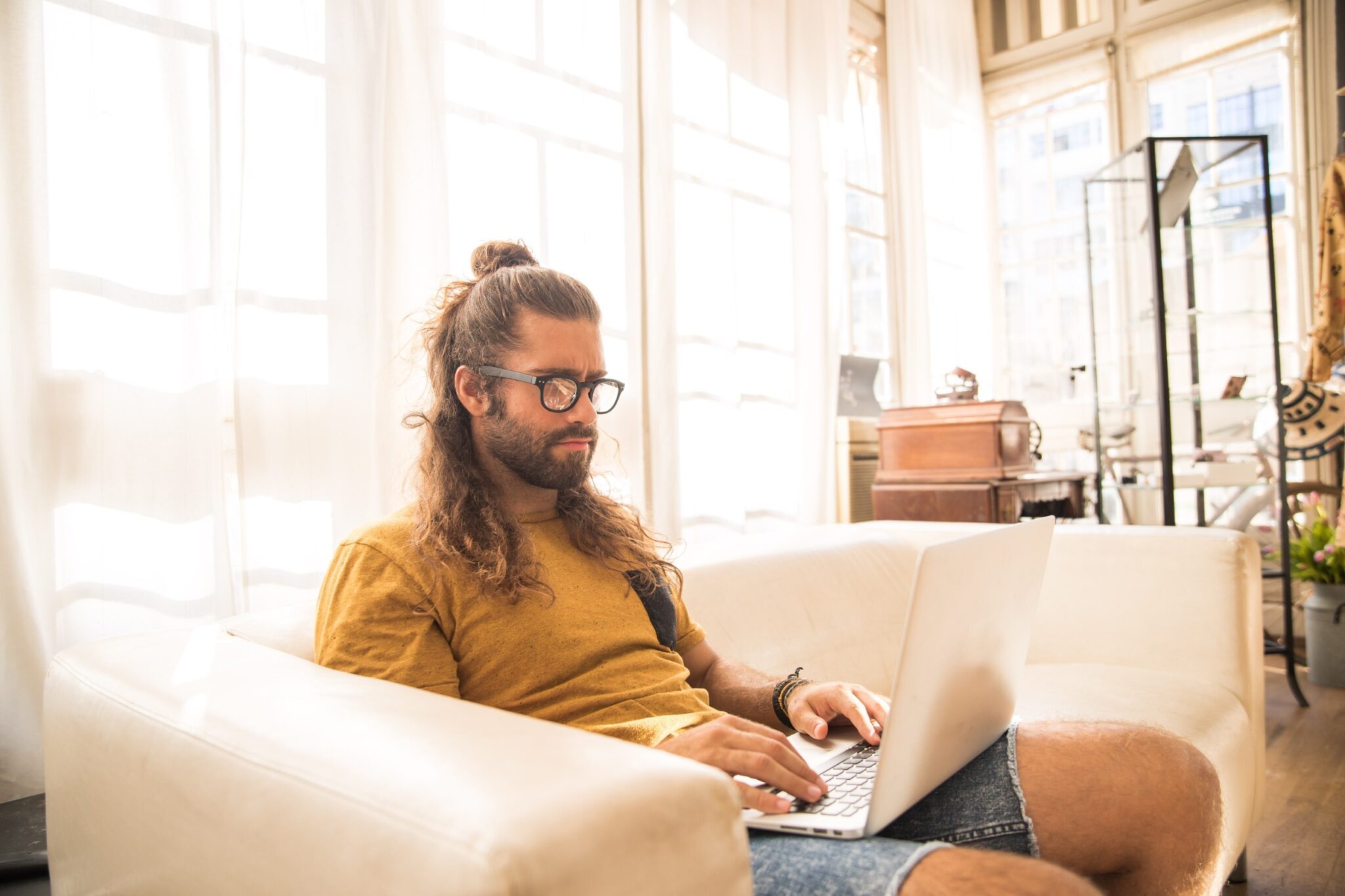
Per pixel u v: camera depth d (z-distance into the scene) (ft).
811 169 11.38
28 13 4.73
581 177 8.27
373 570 2.96
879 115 14.26
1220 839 3.18
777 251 10.87
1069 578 6.36
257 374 5.72
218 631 3.37
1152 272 10.29
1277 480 10.21
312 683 2.48
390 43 6.59
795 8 11.46
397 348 6.41
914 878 2.11
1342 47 12.51
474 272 3.81
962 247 15.10
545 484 3.34
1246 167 10.28
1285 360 13.19
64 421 4.85
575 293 3.46
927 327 13.65
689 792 1.67
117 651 2.97
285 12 5.93
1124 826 2.98
